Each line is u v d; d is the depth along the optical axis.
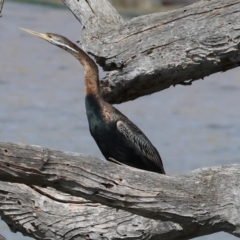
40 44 40.66
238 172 8.48
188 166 22.50
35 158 7.68
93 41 10.88
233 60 10.17
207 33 10.06
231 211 8.34
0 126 26.33
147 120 28.45
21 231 9.73
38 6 48.78
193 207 8.30
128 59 10.55
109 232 9.47
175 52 10.28
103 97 11.43
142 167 11.72
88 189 7.99
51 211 9.57
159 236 9.23
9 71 34.97
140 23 10.61
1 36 41.41
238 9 9.98
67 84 33.22
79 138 25.05
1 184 9.41
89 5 11.24
